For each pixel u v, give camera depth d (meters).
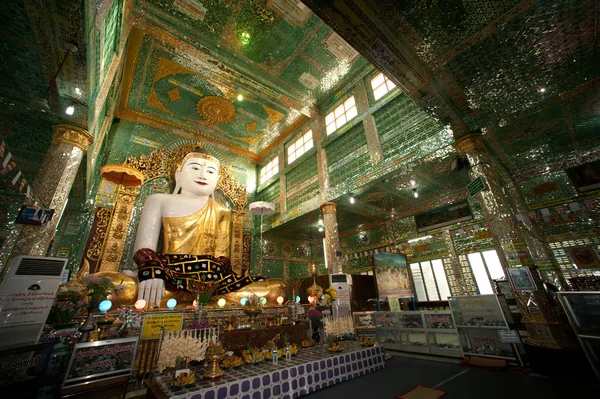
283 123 11.63
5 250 3.88
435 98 4.70
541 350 4.09
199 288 6.16
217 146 12.47
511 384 3.66
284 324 5.70
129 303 5.80
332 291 7.02
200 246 8.36
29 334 3.19
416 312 5.96
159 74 8.95
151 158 10.30
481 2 3.31
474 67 4.19
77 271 7.69
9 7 2.76
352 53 8.52
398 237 10.14
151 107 10.27
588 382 3.56
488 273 7.78
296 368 3.77
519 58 4.03
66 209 8.33
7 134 5.11
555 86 4.62
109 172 8.73
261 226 11.72
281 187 11.60
